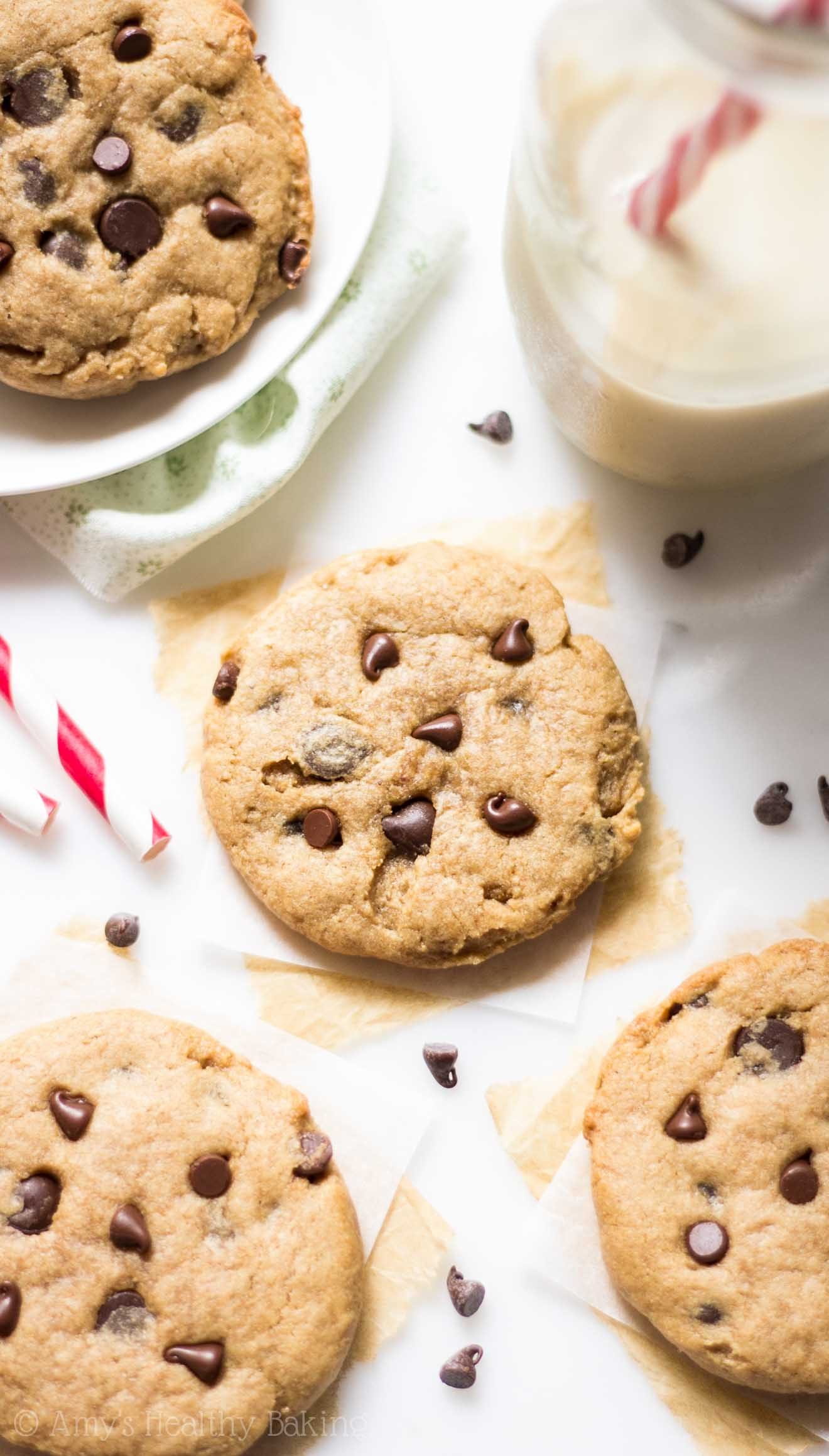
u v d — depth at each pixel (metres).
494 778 0.43
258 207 0.43
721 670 0.45
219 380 0.43
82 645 0.45
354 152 0.44
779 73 0.34
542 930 0.43
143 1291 0.42
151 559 0.44
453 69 0.46
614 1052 0.43
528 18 0.45
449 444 0.45
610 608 0.45
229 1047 0.44
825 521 0.45
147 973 0.44
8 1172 0.42
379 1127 0.43
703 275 0.37
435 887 0.43
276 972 0.44
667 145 0.37
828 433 0.41
